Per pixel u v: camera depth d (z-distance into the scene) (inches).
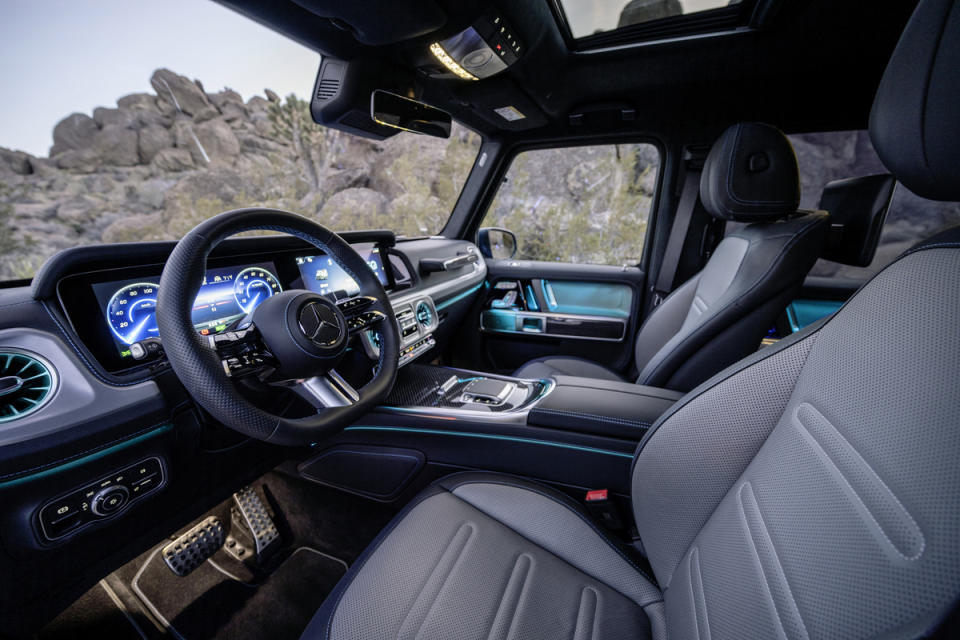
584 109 89.9
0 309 29.5
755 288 42.8
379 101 60.9
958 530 11.8
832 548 15.3
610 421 39.3
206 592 47.4
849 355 18.4
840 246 71.8
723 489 24.6
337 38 52.5
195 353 27.0
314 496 56.4
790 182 45.3
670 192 91.2
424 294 70.6
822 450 17.7
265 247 48.1
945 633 11.3
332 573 50.6
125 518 35.9
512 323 98.3
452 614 26.6
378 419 47.7
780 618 16.4
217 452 41.1
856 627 13.4
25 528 28.2
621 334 92.5
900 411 14.9
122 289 36.1
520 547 32.1
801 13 64.8
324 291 57.0
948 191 19.3
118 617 43.6
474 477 40.2
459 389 55.7
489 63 65.8
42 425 28.2
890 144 20.9
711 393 26.2
